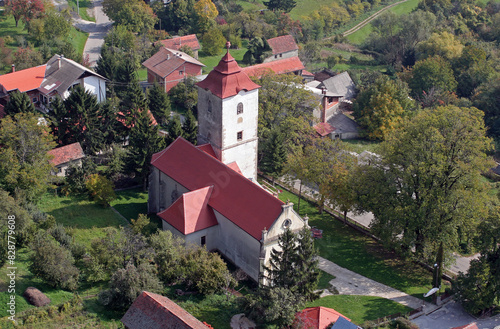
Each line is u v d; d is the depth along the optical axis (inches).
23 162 3248.0
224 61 3006.9
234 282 2664.9
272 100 4082.2
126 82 4901.6
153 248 2662.4
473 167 3024.1
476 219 2989.7
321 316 2454.5
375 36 7313.0
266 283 2723.9
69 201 3408.0
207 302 2564.0
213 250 2992.1
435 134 2967.5
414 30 6983.3
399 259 3181.6
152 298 2249.0
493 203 3253.0
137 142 3555.6
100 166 3887.8
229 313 2509.8
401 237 3400.6
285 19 7332.7
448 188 3046.3
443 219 2977.4
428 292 2773.1
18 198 3021.7
